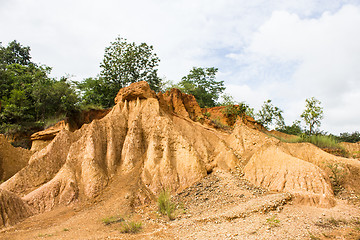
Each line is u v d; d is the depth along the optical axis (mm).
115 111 26219
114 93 41938
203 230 13188
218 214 14820
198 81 55875
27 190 19328
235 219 14102
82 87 41719
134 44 44969
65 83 34875
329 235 11891
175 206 17141
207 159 22719
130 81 44125
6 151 23938
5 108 31047
